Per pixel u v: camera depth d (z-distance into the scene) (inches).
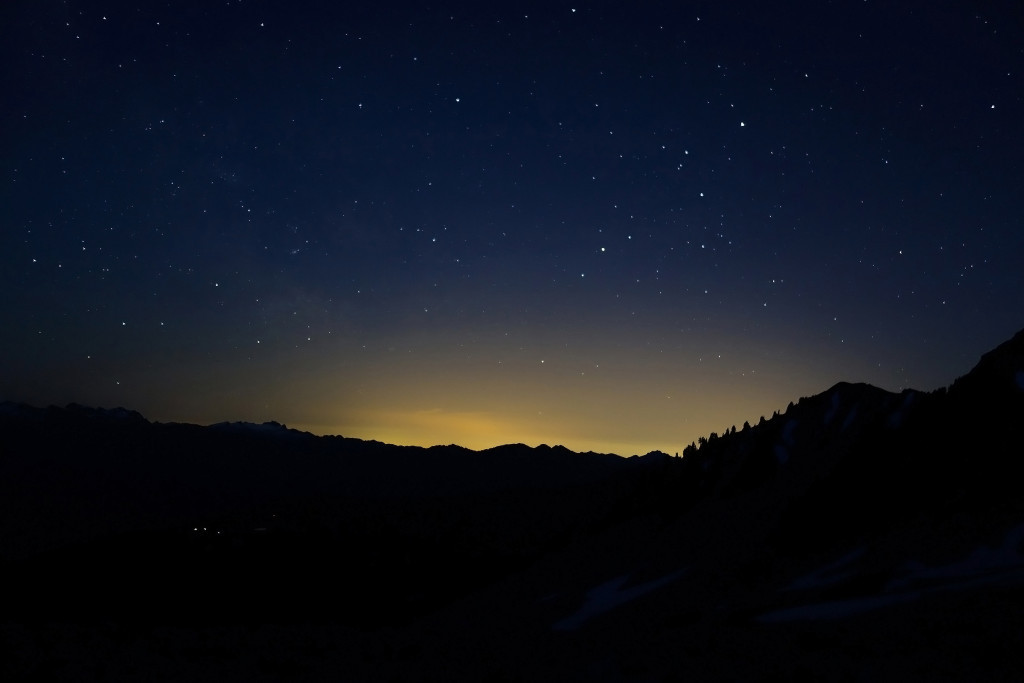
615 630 1189.1
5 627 1012.5
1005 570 896.9
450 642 1238.9
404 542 4712.1
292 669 900.0
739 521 1907.0
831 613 853.8
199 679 826.2
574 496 6215.6
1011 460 1325.0
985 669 554.3
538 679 754.2
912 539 1208.8
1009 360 1626.5
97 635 1022.4
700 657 732.0
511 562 4153.5
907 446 1616.6
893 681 556.1
